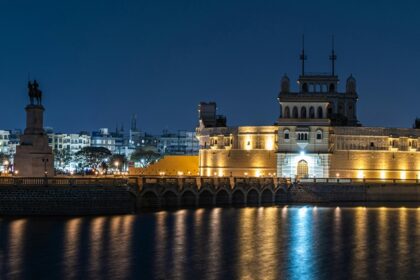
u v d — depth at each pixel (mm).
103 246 94375
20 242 95688
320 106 189750
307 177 180875
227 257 88750
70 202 124250
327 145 187375
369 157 190125
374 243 100562
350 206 161500
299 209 150875
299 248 95875
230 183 159875
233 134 196750
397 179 180750
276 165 190375
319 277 78625
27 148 147500
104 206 128125
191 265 83688
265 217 131875
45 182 123188
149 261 85562
